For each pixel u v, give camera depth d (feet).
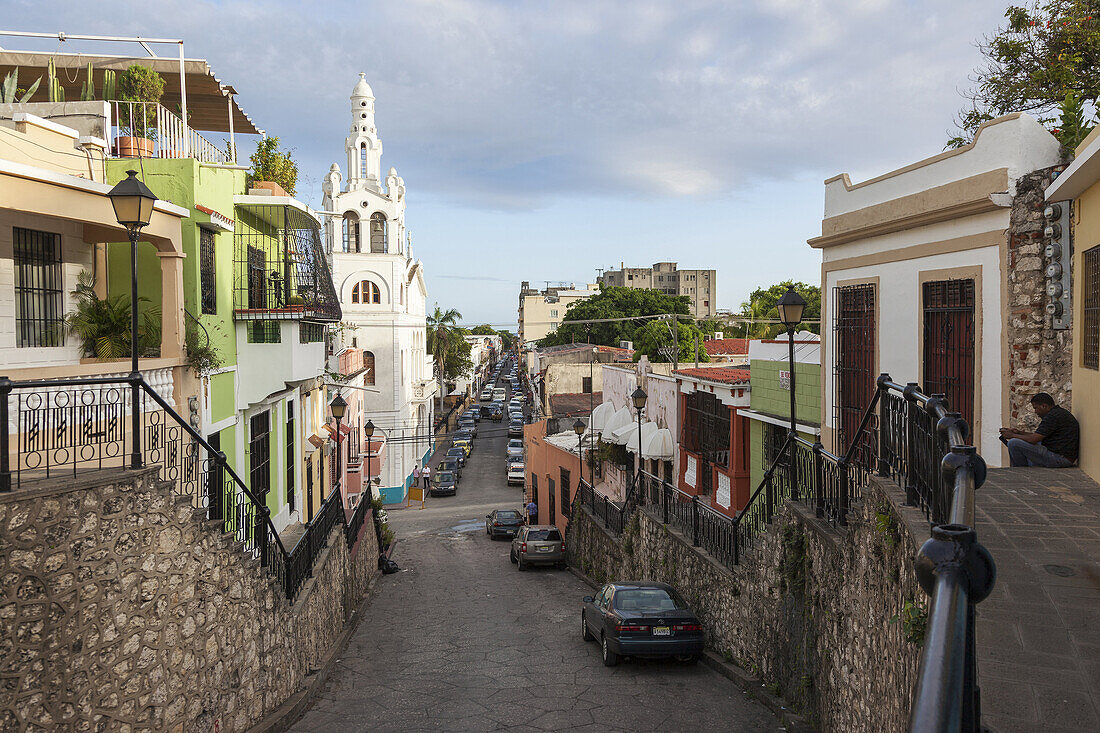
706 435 71.72
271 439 56.34
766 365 59.62
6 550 19.29
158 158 42.47
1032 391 31.12
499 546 110.11
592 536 80.07
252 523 36.58
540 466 136.15
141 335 39.27
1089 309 27.71
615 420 92.22
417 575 84.28
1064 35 53.98
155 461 31.24
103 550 22.13
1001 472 26.58
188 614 26.05
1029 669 13.29
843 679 26.17
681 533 53.21
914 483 21.17
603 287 283.59
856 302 44.32
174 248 38.78
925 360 37.40
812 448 33.01
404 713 33.65
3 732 19.04
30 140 37.19
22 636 19.62
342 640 48.78
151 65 55.42
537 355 232.94
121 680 22.63
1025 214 31.48
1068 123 32.63
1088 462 26.53
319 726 32.27
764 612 36.06
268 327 50.90
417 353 196.13
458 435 247.70
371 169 168.35
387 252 168.04
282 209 51.83
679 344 162.91
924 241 37.47
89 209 33.55
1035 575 16.98
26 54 54.19
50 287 36.60
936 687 6.65
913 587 18.71
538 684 38.14
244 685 30.22
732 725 31.09
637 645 40.45
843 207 45.57
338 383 87.45
